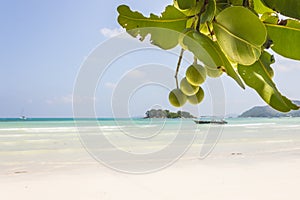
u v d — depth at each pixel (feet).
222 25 1.97
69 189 41.19
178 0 2.09
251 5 2.26
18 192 40.09
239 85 1.83
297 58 2.40
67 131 99.30
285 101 2.05
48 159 58.44
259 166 56.70
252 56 1.91
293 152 72.23
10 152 65.10
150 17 2.17
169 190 41.47
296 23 2.43
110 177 46.24
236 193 41.22
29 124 131.34
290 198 39.88
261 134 105.40
